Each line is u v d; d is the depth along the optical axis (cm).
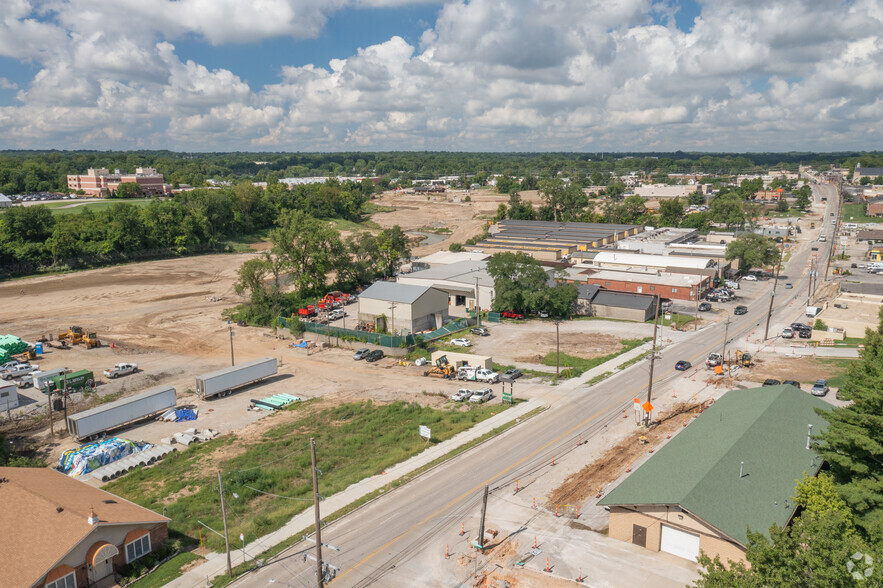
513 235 19575
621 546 4050
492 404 6975
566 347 9219
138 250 17900
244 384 7775
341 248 13850
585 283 12762
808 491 3584
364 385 7894
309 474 5306
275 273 12344
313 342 10000
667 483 4138
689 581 3644
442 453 5566
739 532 3588
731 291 12338
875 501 3456
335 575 3697
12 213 15850
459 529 4275
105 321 11269
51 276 15388
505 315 11312
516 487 4881
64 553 3506
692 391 7125
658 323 10588
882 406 3662
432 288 10481
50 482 4469
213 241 19750
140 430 6506
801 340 9331
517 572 3772
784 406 5294
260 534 4303
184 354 9375
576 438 5834
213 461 5644
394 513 4519
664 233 19325
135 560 3944
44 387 7712
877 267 14975
